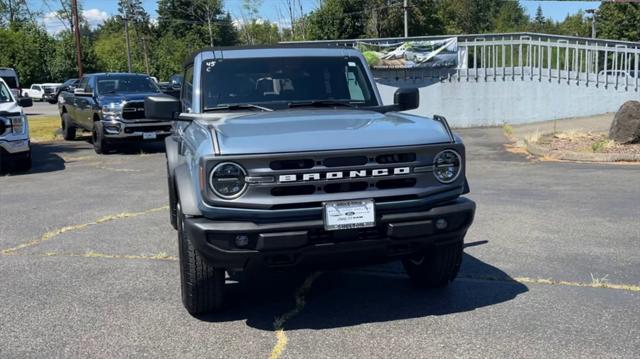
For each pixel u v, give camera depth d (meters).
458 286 5.20
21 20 60.47
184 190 4.35
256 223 4.01
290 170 4.00
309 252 4.05
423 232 4.23
